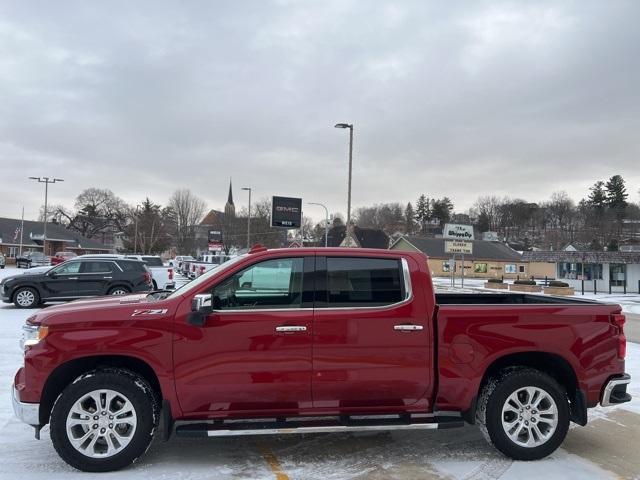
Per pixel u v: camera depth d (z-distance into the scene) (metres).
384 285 4.91
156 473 4.51
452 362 4.83
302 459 4.89
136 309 4.64
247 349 4.61
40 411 4.51
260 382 4.61
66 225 115.94
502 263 69.44
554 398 4.92
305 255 4.91
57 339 4.49
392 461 4.88
